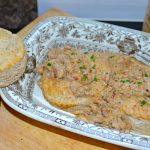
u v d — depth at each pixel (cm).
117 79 49
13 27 67
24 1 67
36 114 42
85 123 41
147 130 45
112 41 55
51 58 52
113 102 47
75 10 70
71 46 56
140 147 38
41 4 70
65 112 47
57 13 65
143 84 48
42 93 49
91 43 56
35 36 53
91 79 49
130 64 52
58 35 56
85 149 43
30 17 69
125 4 68
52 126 45
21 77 48
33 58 52
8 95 44
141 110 45
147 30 59
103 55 53
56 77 49
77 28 56
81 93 47
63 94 47
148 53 54
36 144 44
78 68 50
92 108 46
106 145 44
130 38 54
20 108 42
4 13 67
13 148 43
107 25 56
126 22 69
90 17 71
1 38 49
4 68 45
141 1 67
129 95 47
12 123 46
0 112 47
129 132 44
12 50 48
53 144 44
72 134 45
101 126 43
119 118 45
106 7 69
